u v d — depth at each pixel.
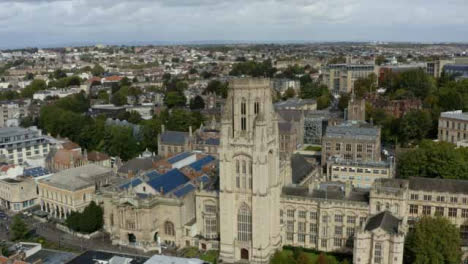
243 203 165.62
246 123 159.75
